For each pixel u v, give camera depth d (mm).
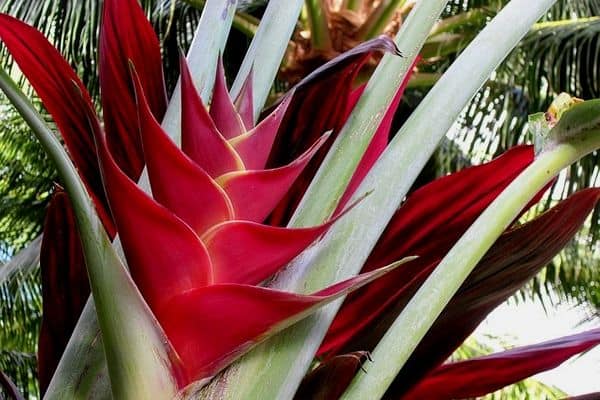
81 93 1047
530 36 5969
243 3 6211
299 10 1420
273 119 1168
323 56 4938
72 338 1180
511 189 1151
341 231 1164
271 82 1380
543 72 5930
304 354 1107
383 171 1194
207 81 1361
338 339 1350
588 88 5883
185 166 1089
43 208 7957
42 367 1362
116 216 1064
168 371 1055
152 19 6422
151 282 1077
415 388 1331
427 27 1275
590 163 6059
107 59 1367
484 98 6289
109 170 1035
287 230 1080
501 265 1298
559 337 1343
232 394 1080
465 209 1349
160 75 1384
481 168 1317
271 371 1093
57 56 1297
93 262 1010
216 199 1101
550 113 1252
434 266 1338
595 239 6621
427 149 1204
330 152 1229
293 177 1135
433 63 6277
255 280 1105
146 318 1038
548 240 1299
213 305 1060
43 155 7930
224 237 1088
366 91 1255
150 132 1077
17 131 7996
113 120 1368
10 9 6168
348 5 4949
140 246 1068
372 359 1102
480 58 1235
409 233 1358
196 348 1070
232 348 1071
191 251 1073
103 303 1020
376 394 1089
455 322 1307
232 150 1135
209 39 1383
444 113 1215
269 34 1395
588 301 7277
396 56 1265
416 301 1117
